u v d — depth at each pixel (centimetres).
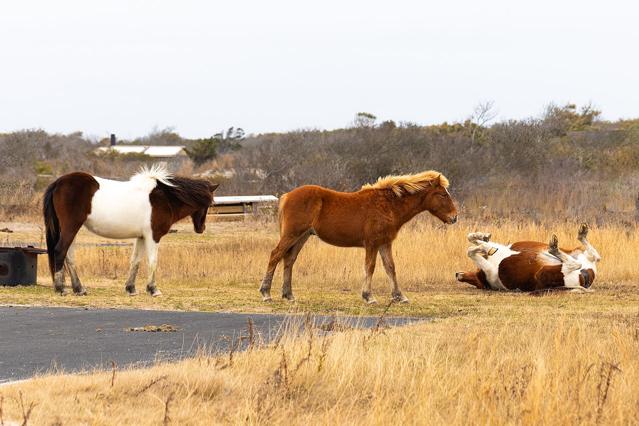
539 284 1944
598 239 2366
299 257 2256
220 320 1512
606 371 1009
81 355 1193
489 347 1187
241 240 2686
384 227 1789
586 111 7575
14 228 3197
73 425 841
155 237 1845
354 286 2056
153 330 1394
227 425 867
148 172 1859
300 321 1462
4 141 7088
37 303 1706
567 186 4141
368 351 1113
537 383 916
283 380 974
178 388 962
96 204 1808
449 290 2016
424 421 869
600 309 1670
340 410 912
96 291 1895
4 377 1056
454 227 2595
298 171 4553
